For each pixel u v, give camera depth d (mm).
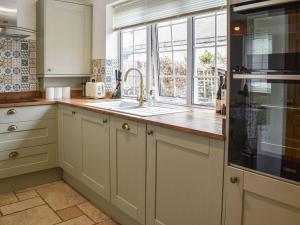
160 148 1970
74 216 2600
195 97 2859
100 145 2615
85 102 3119
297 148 1261
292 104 1263
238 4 1404
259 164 1396
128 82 3648
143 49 3387
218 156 1577
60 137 3318
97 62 3768
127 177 2303
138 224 2279
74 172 3086
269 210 1372
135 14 3262
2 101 3312
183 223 1841
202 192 1695
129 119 2193
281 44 1273
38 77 3680
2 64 3420
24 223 2465
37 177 3299
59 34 3521
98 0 3672
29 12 3555
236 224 1515
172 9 2783
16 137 3059
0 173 2990
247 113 1422
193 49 2814
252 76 1375
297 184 1266
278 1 1245
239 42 1418
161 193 1991
